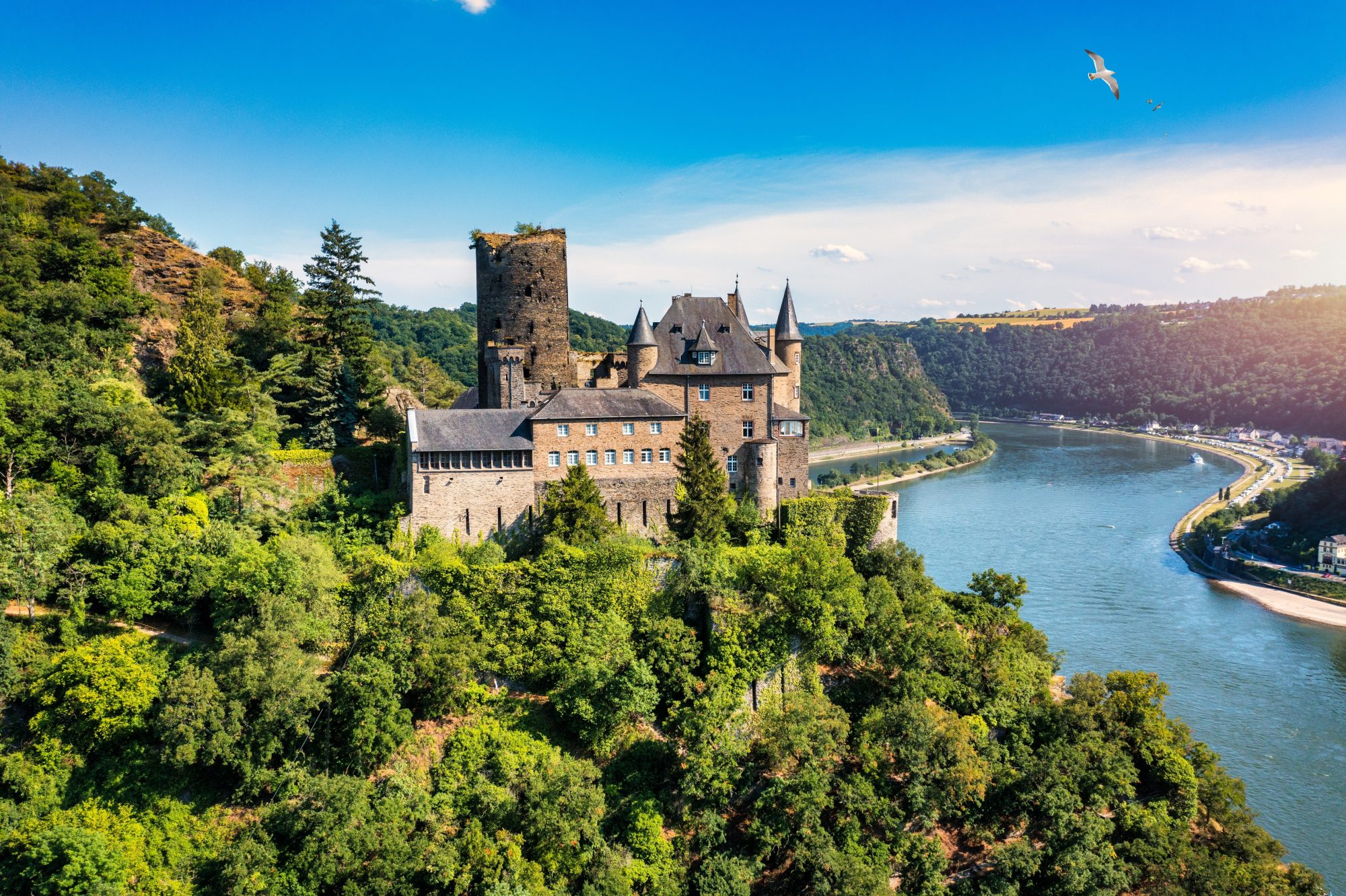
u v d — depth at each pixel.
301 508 83.25
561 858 62.16
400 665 67.69
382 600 73.88
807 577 78.81
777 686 78.00
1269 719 109.25
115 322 101.38
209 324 103.31
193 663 65.44
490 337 100.31
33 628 64.62
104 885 53.28
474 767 67.00
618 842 67.06
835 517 93.94
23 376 78.12
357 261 107.31
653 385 94.00
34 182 132.88
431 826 61.47
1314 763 99.00
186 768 61.38
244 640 62.16
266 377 96.81
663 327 97.12
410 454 82.19
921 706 75.81
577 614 76.31
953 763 73.00
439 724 69.81
